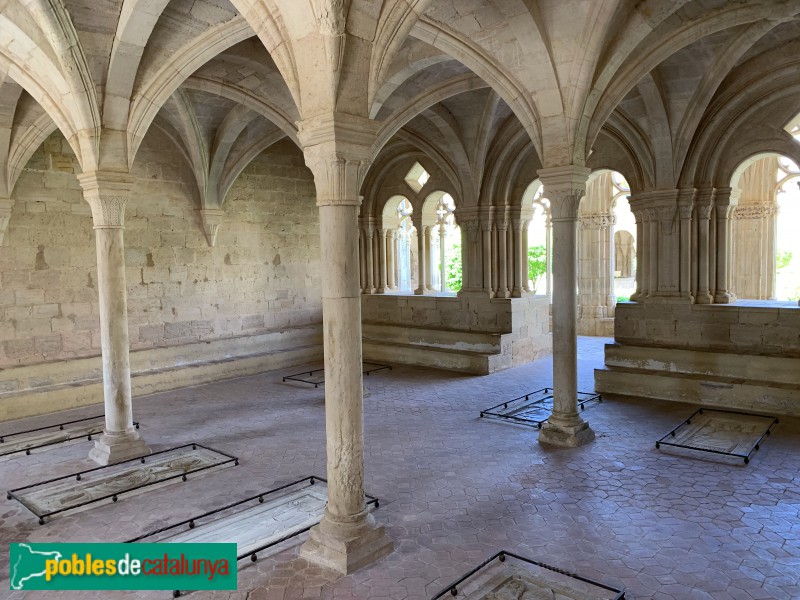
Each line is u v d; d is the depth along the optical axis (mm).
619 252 21766
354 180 5047
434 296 15422
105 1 6676
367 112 5004
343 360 5125
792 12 7270
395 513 6168
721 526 5758
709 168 10938
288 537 5508
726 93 10430
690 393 10398
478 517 6047
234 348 14070
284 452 8281
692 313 11039
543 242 27344
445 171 14359
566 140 7836
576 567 5055
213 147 13125
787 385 9656
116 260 8062
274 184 15188
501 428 9148
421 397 11250
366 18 4770
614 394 11141
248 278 14680
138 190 12570
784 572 4926
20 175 10758
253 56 9344
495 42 7699
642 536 5586
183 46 7613
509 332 14000
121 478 7398
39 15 6551
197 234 13609
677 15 7617
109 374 8156
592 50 7246
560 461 7645
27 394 10469
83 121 7477
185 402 11297
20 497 6871
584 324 18000
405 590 4727
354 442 5227
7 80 8875
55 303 11258
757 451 7848
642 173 11781
